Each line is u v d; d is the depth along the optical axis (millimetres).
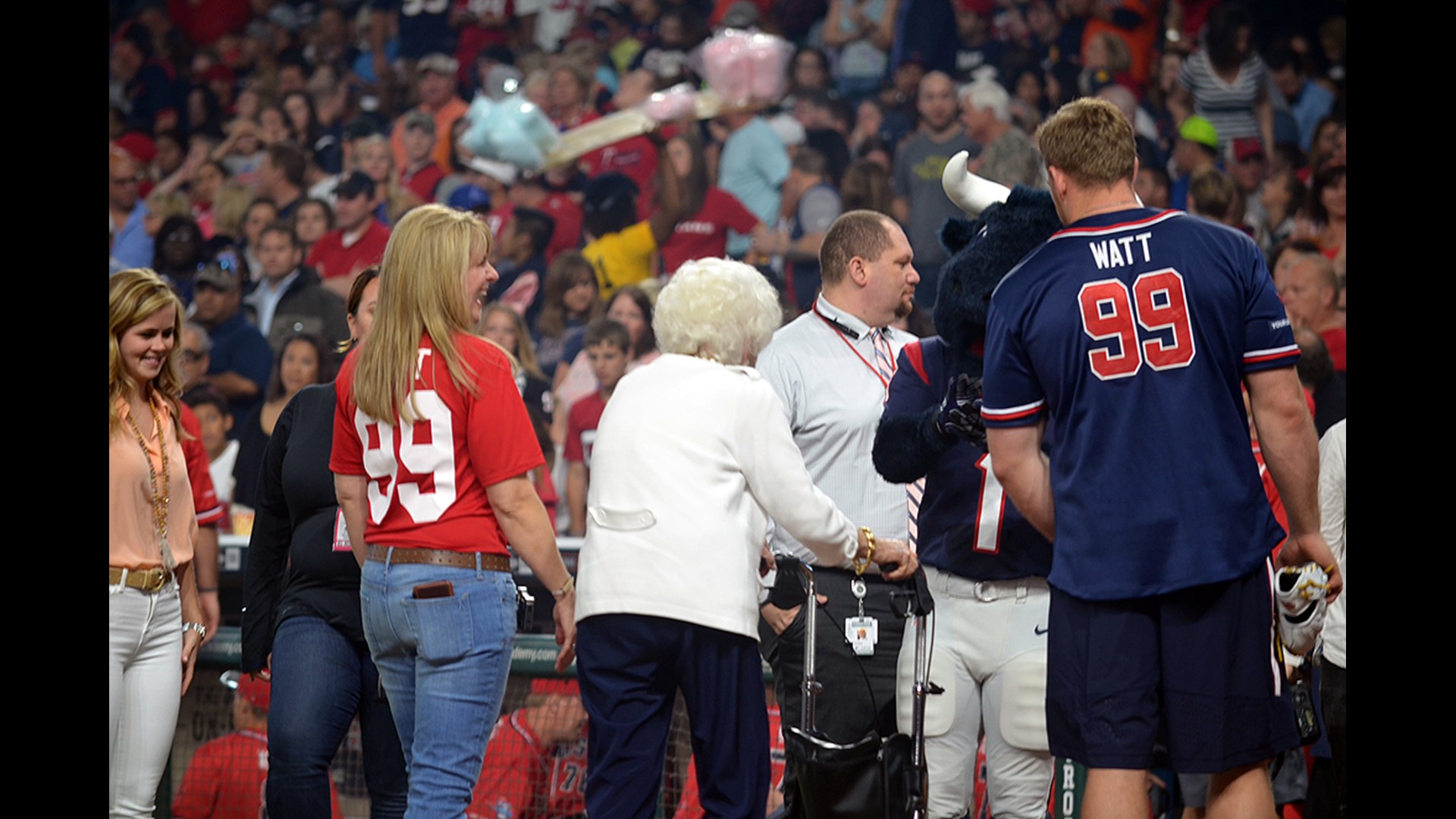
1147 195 25969
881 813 10094
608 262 27250
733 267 10672
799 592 11781
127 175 31156
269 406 26156
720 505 9945
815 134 28078
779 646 12008
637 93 30203
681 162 27562
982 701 10859
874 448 10734
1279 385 8727
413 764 9836
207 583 13695
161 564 11117
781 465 10078
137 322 10828
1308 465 8797
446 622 9766
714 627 9766
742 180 28141
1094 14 28312
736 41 27688
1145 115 27312
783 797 12297
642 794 9914
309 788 10938
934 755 10789
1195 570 8523
